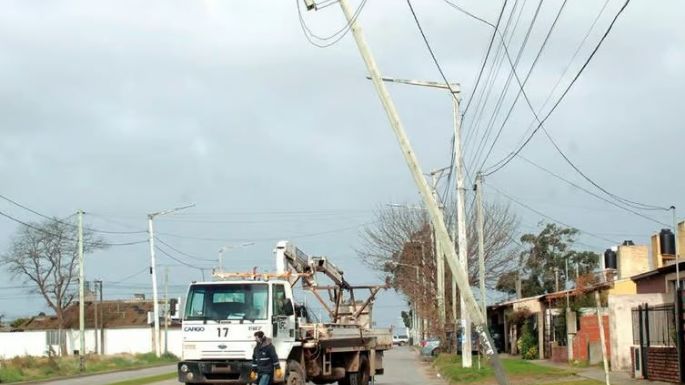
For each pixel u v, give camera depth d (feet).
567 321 129.18
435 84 91.97
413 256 207.00
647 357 84.12
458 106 99.40
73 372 168.66
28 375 154.40
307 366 76.79
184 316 70.28
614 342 99.04
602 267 180.24
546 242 265.95
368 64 59.06
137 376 143.02
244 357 68.54
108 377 146.10
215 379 68.90
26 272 265.34
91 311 316.40
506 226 215.51
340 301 90.99
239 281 70.28
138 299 337.52
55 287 268.00
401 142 59.11
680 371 76.02
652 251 128.77
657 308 82.94
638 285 117.08
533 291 261.65
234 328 68.95
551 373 98.68
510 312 188.14
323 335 76.64
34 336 297.12
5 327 321.93
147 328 299.38
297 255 79.00
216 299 70.18
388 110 59.16
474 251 193.47
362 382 89.51
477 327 59.26
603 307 126.82
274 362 66.23
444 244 59.47
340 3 58.65
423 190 59.31
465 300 59.41
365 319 92.84
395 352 265.75
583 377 90.99
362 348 88.12
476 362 118.32
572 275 261.03
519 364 118.42
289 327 71.61
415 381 111.45
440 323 176.04
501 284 233.55
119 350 298.15
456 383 101.24
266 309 69.15
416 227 210.38
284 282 72.23
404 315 397.60
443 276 181.98
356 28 58.90
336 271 89.20
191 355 69.46
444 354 164.45
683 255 110.01
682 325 76.28
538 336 153.99
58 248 266.57
